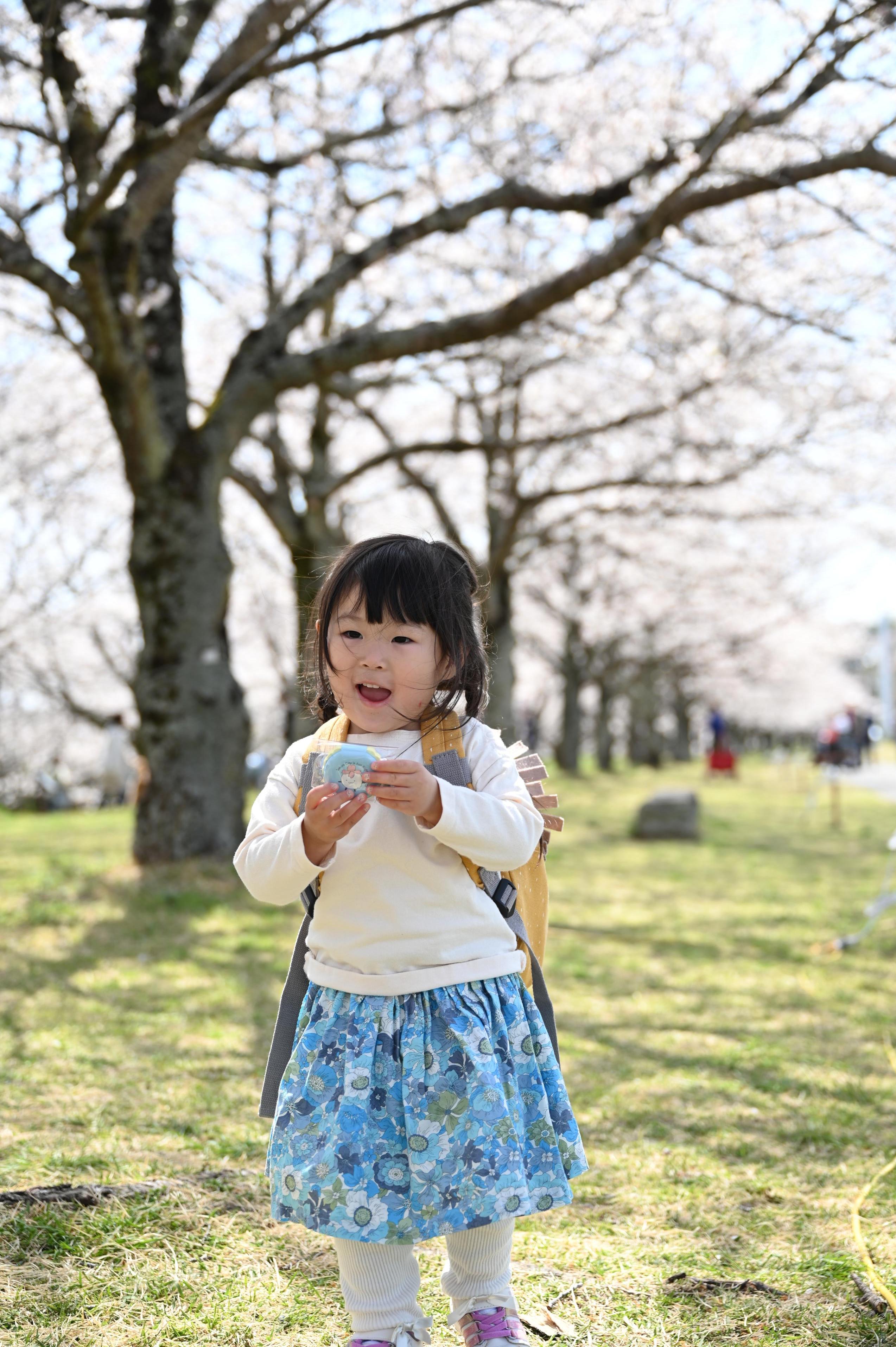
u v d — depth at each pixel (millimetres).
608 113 7863
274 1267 2344
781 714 41688
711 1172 3023
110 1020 4594
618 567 22438
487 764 1930
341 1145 1718
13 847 11234
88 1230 2438
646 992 5516
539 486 15898
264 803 1962
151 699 8312
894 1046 4488
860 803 21234
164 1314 2137
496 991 1848
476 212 8180
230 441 8422
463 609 1930
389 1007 1790
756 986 5680
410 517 19109
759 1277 2369
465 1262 1854
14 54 7223
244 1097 3562
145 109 7191
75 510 16578
